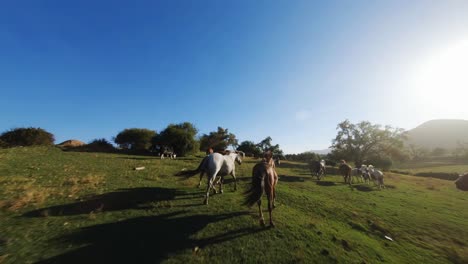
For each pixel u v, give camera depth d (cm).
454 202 1428
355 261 560
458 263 623
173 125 3903
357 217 921
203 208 827
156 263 492
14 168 1330
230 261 516
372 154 3903
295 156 5769
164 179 1322
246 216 768
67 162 1697
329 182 1847
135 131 4250
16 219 666
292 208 949
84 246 543
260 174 691
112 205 825
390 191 1678
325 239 656
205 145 5544
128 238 589
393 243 714
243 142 5681
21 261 473
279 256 548
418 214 1057
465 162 6378
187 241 586
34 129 3388
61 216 709
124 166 1709
